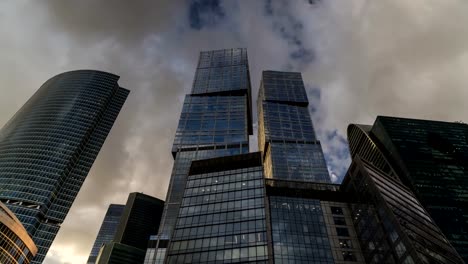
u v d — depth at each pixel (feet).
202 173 335.88
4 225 412.98
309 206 335.88
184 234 262.67
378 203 290.15
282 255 279.69
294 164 618.03
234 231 255.50
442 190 547.49
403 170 604.90
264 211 267.59
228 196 293.64
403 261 240.53
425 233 282.15
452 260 271.28
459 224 488.85
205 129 547.49
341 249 291.58
